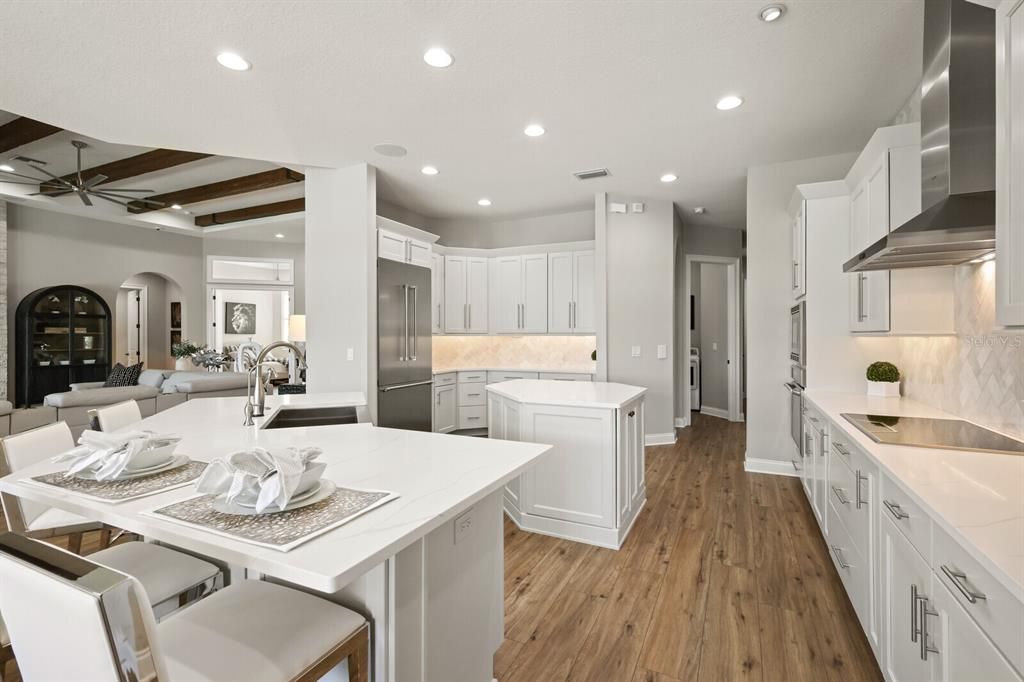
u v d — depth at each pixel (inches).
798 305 151.8
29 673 33.5
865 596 74.9
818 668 74.0
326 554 37.0
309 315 171.2
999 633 37.1
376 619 48.4
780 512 138.1
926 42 82.7
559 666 75.0
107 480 55.4
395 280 179.6
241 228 315.6
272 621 45.4
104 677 28.0
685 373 263.6
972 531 41.8
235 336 405.4
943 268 101.6
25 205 265.0
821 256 136.2
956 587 44.2
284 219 294.7
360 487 53.4
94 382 281.4
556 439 121.0
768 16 89.1
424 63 103.3
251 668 39.6
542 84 112.8
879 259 85.4
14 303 264.7
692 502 146.9
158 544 69.9
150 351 359.6
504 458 66.3
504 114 128.0
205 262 346.9
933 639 49.8
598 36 95.0
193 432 84.4
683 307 263.3
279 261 362.3
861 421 91.0
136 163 204.8
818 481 116.6
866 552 74.2
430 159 161.3
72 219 286.7
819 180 163.6
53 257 279.3
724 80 112.0
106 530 90.0
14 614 32.7
